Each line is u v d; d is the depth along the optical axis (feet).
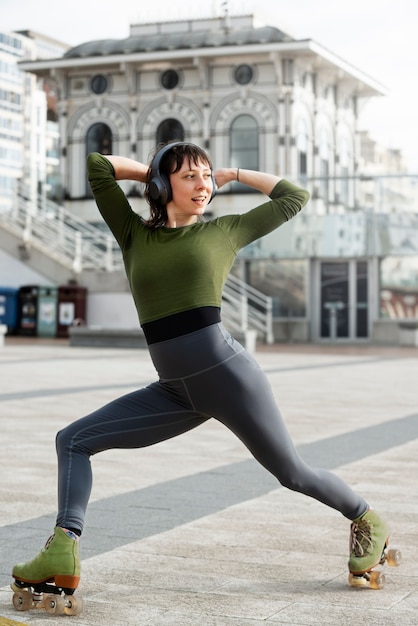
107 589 15.70
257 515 21.33
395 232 115.85
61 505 14.52
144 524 20.39
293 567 17.12
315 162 130.93
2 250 116.78
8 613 14.51
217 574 16.63
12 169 368.48
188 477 26.02
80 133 133.28
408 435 34.50
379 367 72.23
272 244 119.75
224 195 127.54
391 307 116.67
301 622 14.01
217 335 14.46
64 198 133.49
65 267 114.73
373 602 15.05
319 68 130.82
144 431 14.88
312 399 47.16
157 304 14.46
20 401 44.91
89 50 132.05
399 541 18.99
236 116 127.03
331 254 117.50
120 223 15.01
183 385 14.55
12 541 18.85
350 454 30.07
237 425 14.71
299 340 117.29
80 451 14.73
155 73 130.00
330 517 21.15
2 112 366.63
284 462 15.03
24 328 114.83
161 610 14.58
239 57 126.41
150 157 15.53
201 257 14.39
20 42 271.69
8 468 27.07
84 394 48.44
